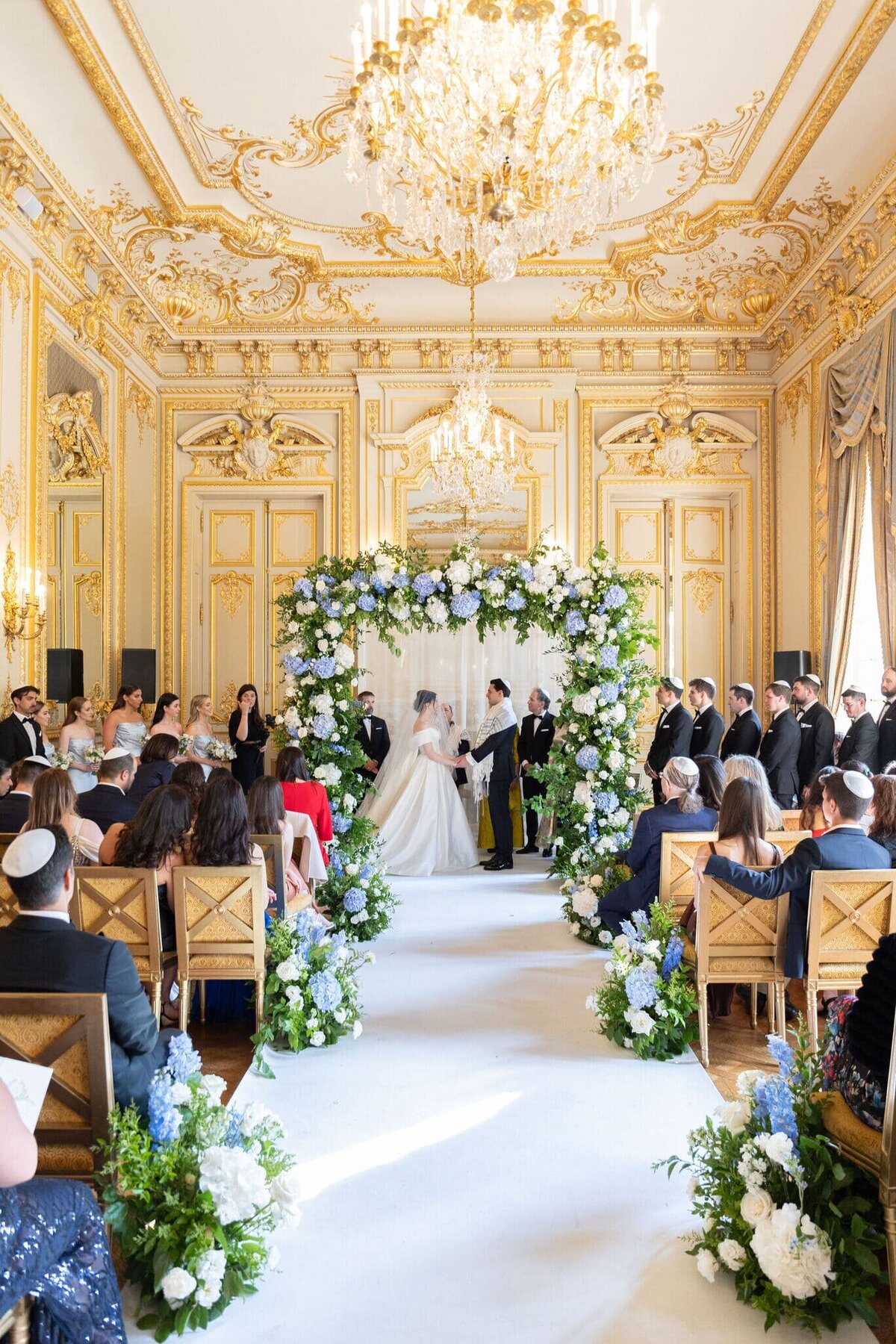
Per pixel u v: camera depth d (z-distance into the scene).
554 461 11.45
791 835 4.96
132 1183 2.57
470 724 10.91
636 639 7.42
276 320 11.16
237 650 11.77
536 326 11.20
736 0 6.23
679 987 4.35
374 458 11.49
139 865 4.39
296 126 7.64
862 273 8.59
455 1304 2.61
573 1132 3.62
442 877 8.68
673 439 11.41
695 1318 2.56
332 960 4.65
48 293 8.30
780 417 11.23
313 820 6.42
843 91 6.93
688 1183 3.08
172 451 11.58
